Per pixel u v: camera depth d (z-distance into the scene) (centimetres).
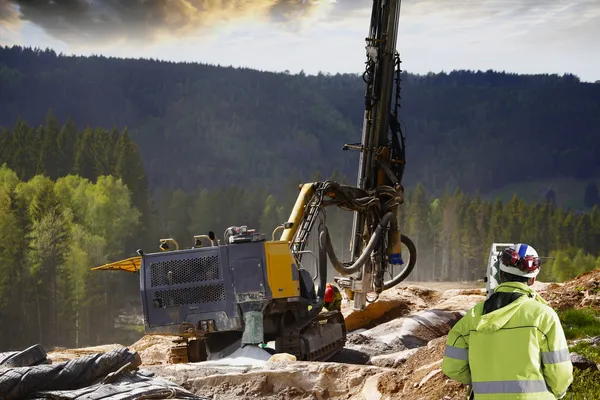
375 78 2256
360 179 2305
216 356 1505
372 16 2270
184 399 853
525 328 476
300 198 1964
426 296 2680
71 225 14825
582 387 798
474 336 492
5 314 11794
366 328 2391
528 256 498
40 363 966
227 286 1457
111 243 16275
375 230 2219
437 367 979
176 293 1477
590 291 1588
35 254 12244
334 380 1091
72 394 817
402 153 2319
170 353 1600
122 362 908
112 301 13875
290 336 1543
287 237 1919
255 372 1113
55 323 11962
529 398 467
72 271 12650
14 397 846
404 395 944
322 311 1862
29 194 16200
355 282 2314
